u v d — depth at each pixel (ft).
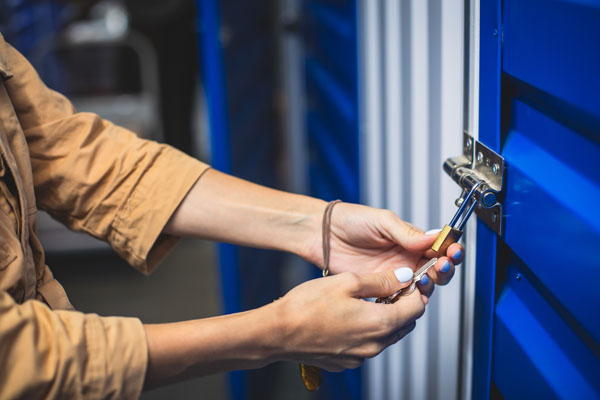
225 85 7.36
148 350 3.06
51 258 13.66
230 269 7.83
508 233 3.37
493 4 3.30
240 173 8.19
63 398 2.90
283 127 11.55
